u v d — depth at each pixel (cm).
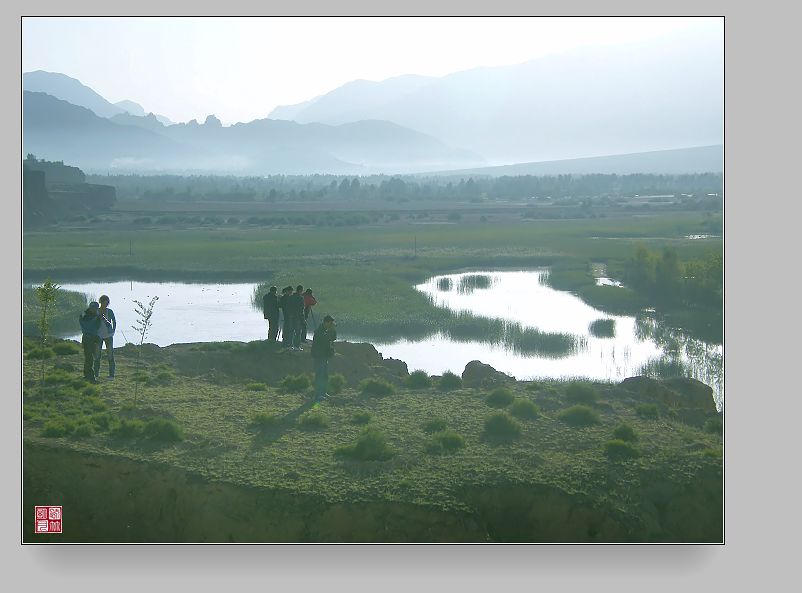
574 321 4888
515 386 2203
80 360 2348
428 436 1722
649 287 5847
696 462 1566
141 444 1623
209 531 1412
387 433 1745
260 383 2175
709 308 5300
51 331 4409
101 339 2134
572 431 1772
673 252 5862
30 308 4916
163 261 7738
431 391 2167
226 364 2397
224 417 1850
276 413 1895
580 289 6134
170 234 11281
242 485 1448
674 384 2319
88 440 1628
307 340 2730
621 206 18850
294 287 5862
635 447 1623
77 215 14662
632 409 1986
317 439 1698
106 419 1739
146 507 1473
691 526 1434
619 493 1469
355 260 7862
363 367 2431
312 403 1997
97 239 10312
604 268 7562
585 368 3644
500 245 9375
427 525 1377
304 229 12400
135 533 1448
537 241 9869
